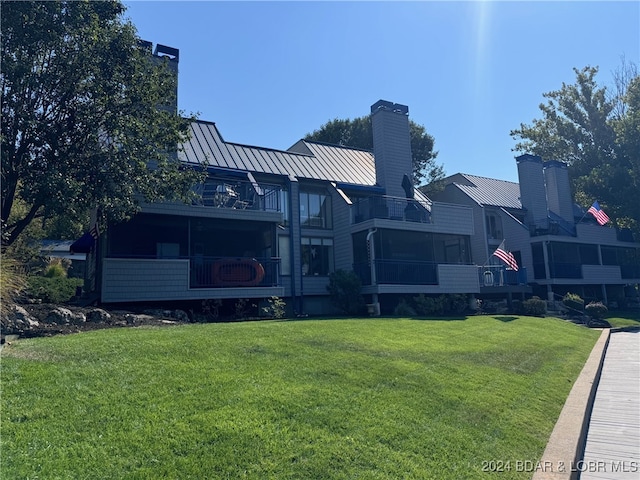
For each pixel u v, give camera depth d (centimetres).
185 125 1441
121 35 1309
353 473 454
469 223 2481
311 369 739
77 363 646
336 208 2334
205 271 1691
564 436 631
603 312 2525
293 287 2081
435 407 659
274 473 434
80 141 1296
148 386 588
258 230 1923
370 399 643
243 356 769
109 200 1248
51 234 2839
